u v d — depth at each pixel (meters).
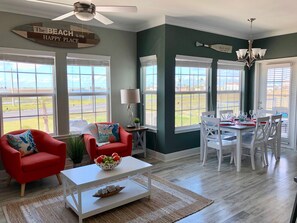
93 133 4.53
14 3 3.77
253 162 4.32
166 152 4.84
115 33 5.03
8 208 3.02
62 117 4.52
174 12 4.25
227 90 6.00
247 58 4.52
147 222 2.68
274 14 4.38
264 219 2.72
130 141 4.38
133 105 5.42
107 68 5.02
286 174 4.09
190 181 3.80
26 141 3.69
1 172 3.96
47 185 3.70
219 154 4.32
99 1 3.62
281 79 5.81
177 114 5.05
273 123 4.61
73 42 4.52
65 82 4.50
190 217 2.78
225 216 2.79
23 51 4.04
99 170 2.96
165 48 4.63
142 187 3.30
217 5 3.88
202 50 5.23
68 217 2.80
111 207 2.84
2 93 3.95
